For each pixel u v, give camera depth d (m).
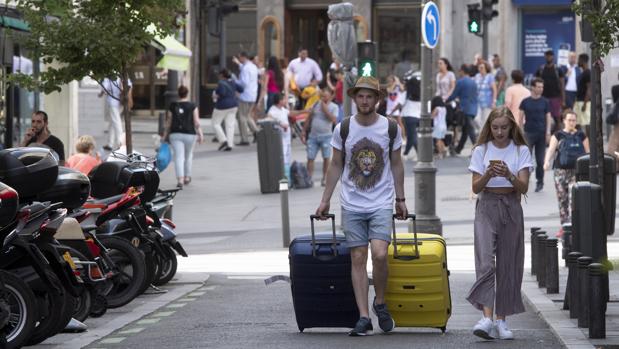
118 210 21.36
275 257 29.12
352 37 31.50
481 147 17.16
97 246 19.86
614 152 25.62
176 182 44.22
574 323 17.98
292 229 34.03
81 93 57.88
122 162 21.78
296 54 73.81
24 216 16.25
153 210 22.88
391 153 17.11
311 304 17.41
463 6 70.12
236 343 16.91
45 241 16.48
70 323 18.23
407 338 17.06
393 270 17.22
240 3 72.81
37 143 28.62
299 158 51.25
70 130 43.47
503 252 17.08
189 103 43.19
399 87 53.12
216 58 72.06
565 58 64.94
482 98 56.09
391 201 17.08
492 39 69.50
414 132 49.03
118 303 21.02
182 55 43.56
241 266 27.62
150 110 70.38
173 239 23.67
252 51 73.12
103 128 58.31
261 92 60.25
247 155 52.34
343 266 17.27
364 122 17.06
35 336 16.48
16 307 15.88
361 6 72.12
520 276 17.12
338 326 17.56
